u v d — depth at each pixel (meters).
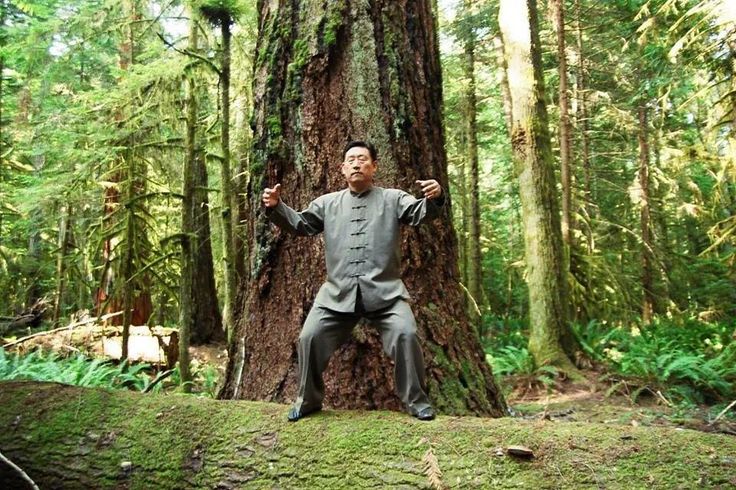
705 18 8.77
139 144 8.09
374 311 2.96
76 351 8.45
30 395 3.45
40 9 7.81
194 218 11.70
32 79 10.56
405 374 2.90
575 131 16.97
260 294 4.09
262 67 4.32
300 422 2.96
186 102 8.34
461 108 15.86
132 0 8.30
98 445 3.11
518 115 10.69
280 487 2.72
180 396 3.40
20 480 3.15
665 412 7.70
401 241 3.97
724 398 8.49
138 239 8.38
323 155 4.05
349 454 2.71
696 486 2.28
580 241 14.08
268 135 4.19
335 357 3.74
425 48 4.51
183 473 2.91
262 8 4.48
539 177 10.54
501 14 10.94
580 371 9.83
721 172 10.05
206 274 12.73
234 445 2.93
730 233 10.13
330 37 4.09
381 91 4.13
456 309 4.23
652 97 13.55
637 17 10.34
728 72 9.77
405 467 2.59
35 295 13.60
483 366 4.27
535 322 10.38
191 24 8.84
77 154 7.98
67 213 9.90
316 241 3.96
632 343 11.16
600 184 18.12
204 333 12.48
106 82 10.83
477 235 14.41
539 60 10.81
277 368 3.92
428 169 4.25
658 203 17.70
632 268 17.53
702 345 11.78
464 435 2.66
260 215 4.15
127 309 7.94
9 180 12.13
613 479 2.36
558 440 2.56
